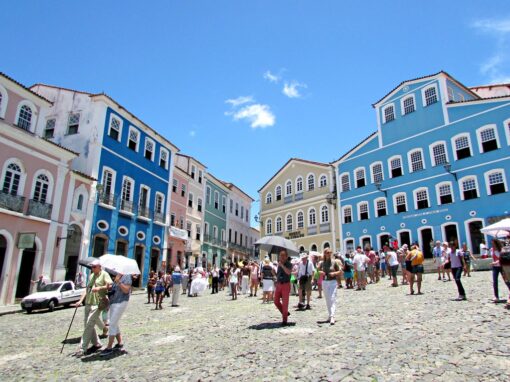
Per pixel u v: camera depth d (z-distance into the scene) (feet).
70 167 73.77
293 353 18.53
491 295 33.65
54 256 66.54
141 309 48.55
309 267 35.22
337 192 114.21
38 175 65.10
